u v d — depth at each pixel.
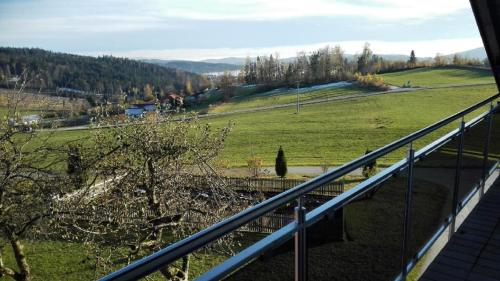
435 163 2.94
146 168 8.23
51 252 12.60
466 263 3.02
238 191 14.65
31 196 7.11
